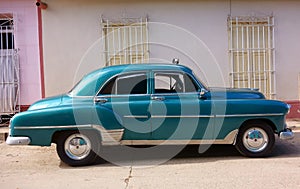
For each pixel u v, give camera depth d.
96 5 9.24
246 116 6.18
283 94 9.54
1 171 5.89
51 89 9.31
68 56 9.28
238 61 9.48
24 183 5.22
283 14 9.46
